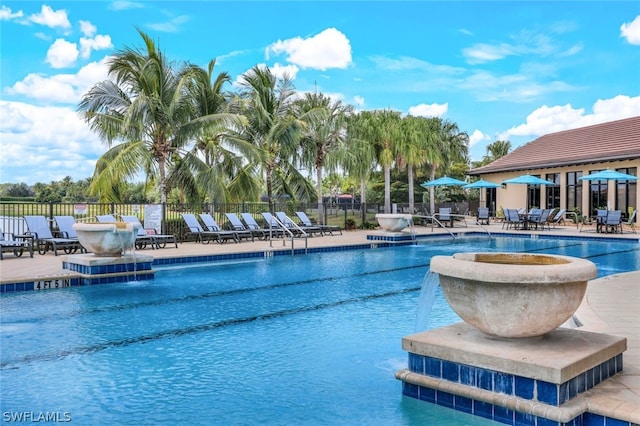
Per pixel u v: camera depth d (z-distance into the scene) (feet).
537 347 11.64
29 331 18.86
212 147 59.72
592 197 81.61
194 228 49.60
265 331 18.97
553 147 96.94
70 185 78.07
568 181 86.33
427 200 124.16
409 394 12.52
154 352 16.30
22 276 27.63
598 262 39.83
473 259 14.02
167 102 54.03
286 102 68.85
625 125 88.48
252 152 57.88
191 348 16.74
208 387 13.23
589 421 10.32
